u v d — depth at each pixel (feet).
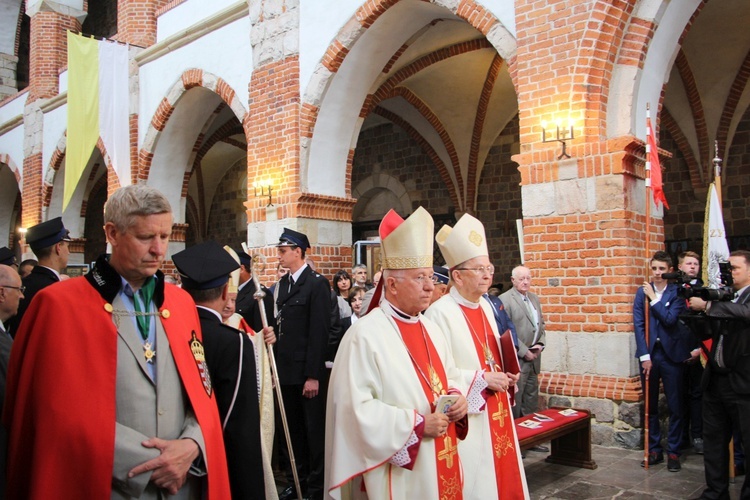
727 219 35.32
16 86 64.18
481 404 10.34
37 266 14.64
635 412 18.71
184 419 7.24
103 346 6.66
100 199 69.21
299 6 29.91
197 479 7.34
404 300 9.34
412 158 47.96
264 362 14.26
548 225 20.59
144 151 39.04
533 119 21.07
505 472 11.07
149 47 38.65
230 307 12.02
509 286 42.75
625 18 19.80
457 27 32.22
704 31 31.24
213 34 34.78
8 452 6.46
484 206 44.24
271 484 11.32
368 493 8.40
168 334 7.29
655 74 20.97
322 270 29.78
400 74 35.83
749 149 34.58
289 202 29.27
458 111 42.09
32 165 51.75
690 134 35.78
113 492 6.52
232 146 57.77
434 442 8.96
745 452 13.39
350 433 8.50
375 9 26.68
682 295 14.20
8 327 13.73
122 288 7.12
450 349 10.96
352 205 31.30
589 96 19.93
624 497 15.02
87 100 40.34
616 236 19.22
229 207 61.82
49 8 52.49
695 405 18.95
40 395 6.34
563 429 16.31
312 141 29.63
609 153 19.38
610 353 19.25
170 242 39.91
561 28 20.49
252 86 31.86
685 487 15.65
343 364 8.89
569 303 20.10
